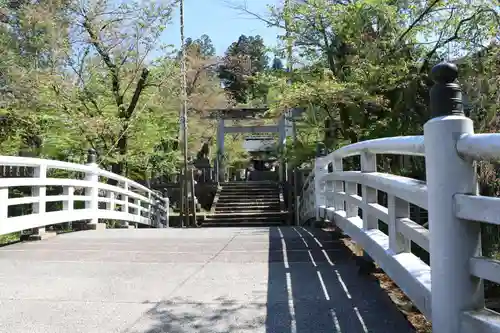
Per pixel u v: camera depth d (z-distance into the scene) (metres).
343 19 10.86
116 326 2.73
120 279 3.90
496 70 6.11
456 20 9.82
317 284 3.61
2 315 2.95
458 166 1.93
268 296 3.30
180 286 3.63
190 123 18.62
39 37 10.77
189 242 6.05
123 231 7.93
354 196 4.32
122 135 12.48
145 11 12.76
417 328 2.60
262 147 25.50
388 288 3.41
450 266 1.93
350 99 10.22
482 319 1.78
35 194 6.73
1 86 10.18
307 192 10.17
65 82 11.40
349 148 4.44
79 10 11.73
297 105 10.87
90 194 8.59
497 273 1.74
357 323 2.72
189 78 18.98
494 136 1.69
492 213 1.70
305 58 12.38
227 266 4.36
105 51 12.55
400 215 2.83
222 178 19.61
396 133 10.12
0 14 10.20
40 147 11.67
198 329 2.67
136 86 13.48
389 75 10.12
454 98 2.01
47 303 3.21
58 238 6.77
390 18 10.33
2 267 4.46
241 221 14.62
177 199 17.25
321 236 6.30
